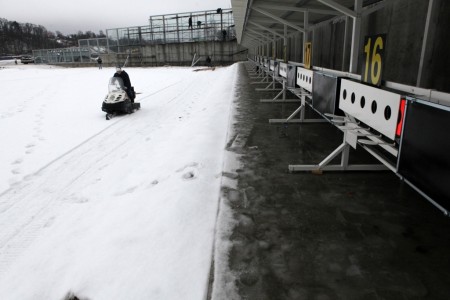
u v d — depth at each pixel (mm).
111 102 8570
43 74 27203
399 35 5680
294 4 6938
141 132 7008
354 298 1907
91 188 4113
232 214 2906
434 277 2064
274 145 4930
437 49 4641
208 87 14781
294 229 2643
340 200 3117
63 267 2480
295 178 3676
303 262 2234
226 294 1968
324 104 4898
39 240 3002
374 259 2246
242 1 5918
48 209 3641
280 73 9922
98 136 6781
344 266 2184
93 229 2984
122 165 4867
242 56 36688
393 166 2816
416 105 2336
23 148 6020
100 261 2416
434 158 2152
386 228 2619
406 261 2219
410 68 5379
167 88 15047
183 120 7918
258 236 2561
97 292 2115
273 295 1946
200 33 38188
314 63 10922
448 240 2443
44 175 4672
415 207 2943
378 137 3254
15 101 12016
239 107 8234
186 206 3121
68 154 5617
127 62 40938
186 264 2301
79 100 11922
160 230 2762
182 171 4105
